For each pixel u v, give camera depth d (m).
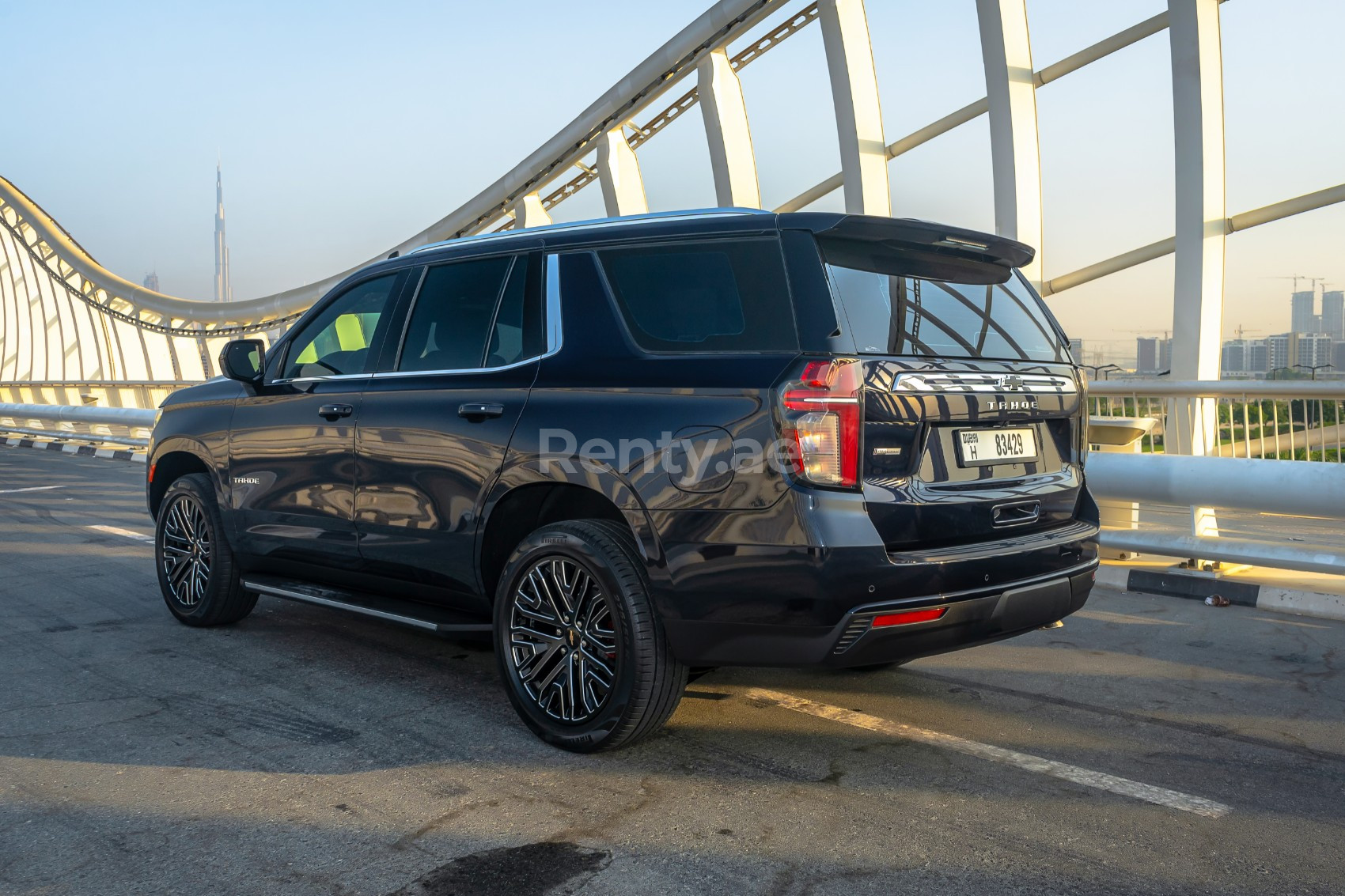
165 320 30.50
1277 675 4.07
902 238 3.10
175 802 2.74
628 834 2.56
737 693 3.78
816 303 2.84
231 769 2.98
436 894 2.25
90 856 2.43
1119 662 4.25
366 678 3.92
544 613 3.25
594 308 3.28
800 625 2.76
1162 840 2.56
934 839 2.55
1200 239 9.81
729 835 2.56
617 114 17.30
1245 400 6.39
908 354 2.91
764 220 3.02
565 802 2.76
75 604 5.16
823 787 2.88
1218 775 3.01
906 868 2.39
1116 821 2.68
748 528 2.80
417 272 3.94
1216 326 9.98
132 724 3.37
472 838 2.53
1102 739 3.32
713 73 15.66
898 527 2.80
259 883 2.29
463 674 3.99
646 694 3.00
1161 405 6.83
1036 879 2.34
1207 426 6.59
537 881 2.31
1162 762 3.11
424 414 3.62
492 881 2.31
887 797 2.82
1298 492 5.04
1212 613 5.18
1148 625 4.91
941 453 2.96
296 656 4.23
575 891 2.26
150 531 7.46
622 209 17.70
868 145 13.64
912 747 3.22
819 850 2.48
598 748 3.09
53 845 2.48
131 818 2.64
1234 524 8.42
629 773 2.98
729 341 2.95
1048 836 2.58
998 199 11.70
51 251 35.25
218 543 4.53
